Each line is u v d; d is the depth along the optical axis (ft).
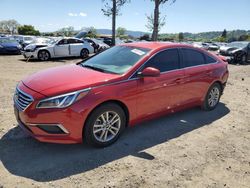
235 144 15.40
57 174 11.52
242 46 59.98
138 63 14.90
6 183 10.75
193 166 12.78
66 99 12.22
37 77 14.20
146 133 16.06
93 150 13.66
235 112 21.07
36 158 12.65
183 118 18.90
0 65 43.52
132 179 11.49
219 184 11.58
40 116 12.10
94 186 10.89
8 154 12.86
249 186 11.62
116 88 13.58
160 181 11.48
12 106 19.40
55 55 56.59
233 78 37.17
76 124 12.53
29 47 54.24
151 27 63.67
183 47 17.90
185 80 17.28
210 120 18.92
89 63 16.63
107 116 13.66
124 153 13.56
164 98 16.17
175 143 15.01
